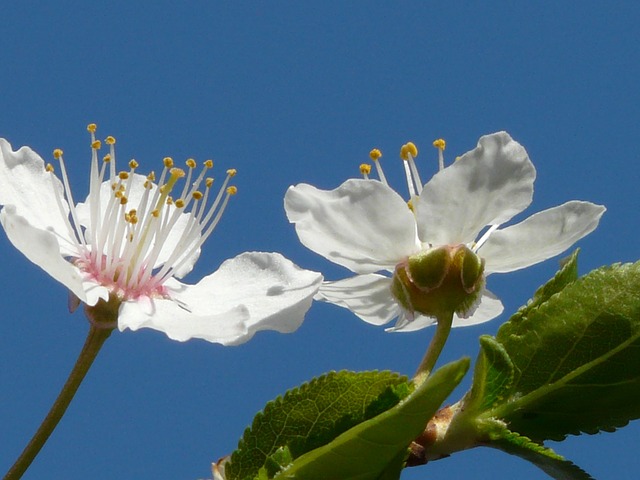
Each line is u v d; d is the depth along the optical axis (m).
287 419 0.16
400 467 0.16
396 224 0.17
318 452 0.16
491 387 0.16
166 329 0.17
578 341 0.16
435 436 0.16
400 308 0.17
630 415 0.17
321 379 0.16
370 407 0.16
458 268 0.17
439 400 0.15
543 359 0.16
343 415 0.16
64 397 0.17
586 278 0.17
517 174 0.17
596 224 0.17
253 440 0.16
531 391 0.17
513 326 0.17
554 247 0.17
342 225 0.17
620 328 0.16
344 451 0.16
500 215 0.17
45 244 0.17
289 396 0.16
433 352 0.17
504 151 0.17
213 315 0.17
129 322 0.17
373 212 0.17
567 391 0.16
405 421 0.15
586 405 0.17
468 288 0.17
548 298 0.17
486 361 0.16
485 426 0.16
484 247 0.17
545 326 0.17
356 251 0.17
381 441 0.15
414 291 0.17
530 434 0.17
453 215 0.17
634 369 0.16
